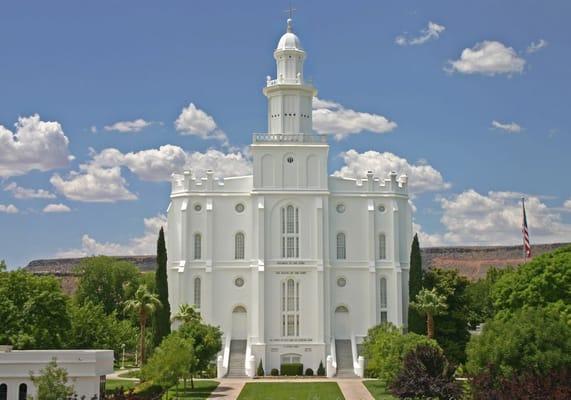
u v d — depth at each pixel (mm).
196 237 100750
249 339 97562
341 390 76000
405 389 51406
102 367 60719
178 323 98688
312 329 98188
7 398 58688
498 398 48125
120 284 144625
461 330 93062
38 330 70500
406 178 104188
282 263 98812
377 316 99812
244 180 101375
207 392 74750
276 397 70375
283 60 103750
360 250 101188
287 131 102062
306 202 100000
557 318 62125
